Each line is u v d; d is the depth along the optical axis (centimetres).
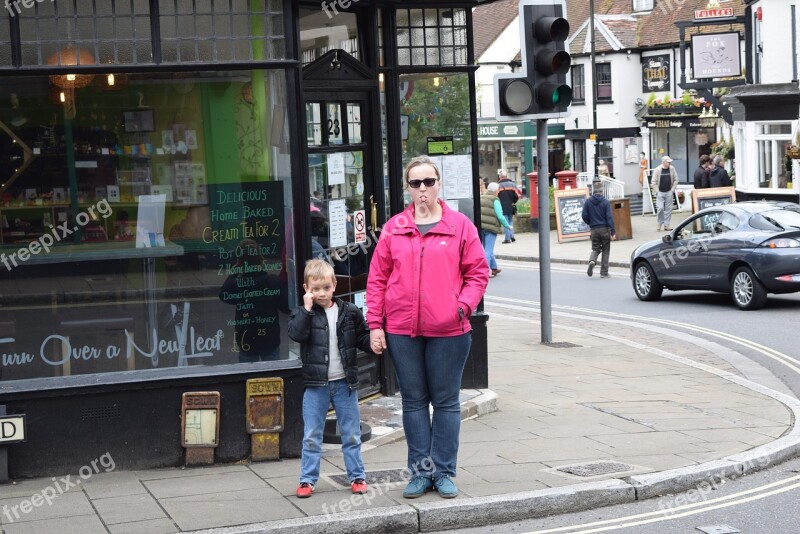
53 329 752
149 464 755
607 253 2273
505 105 1129
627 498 695
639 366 1212
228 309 783
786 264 1622
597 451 800
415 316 669
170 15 764
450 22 1010
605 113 4719
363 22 962
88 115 758
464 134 1025
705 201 2802
